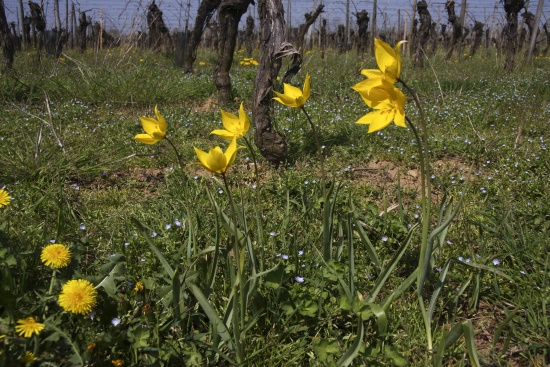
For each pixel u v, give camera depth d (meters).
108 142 5.62
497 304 2.72
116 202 4.07
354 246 3.10
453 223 3.57
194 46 12.38
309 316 2.37
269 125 4.68
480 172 4.83
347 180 4.62
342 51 19.75
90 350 1.76
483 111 7.55
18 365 1.61
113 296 2.10
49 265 2.15
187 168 4.82
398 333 2.34
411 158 5.34
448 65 13.39
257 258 2.68
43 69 9.68
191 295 2.40
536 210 3.61
